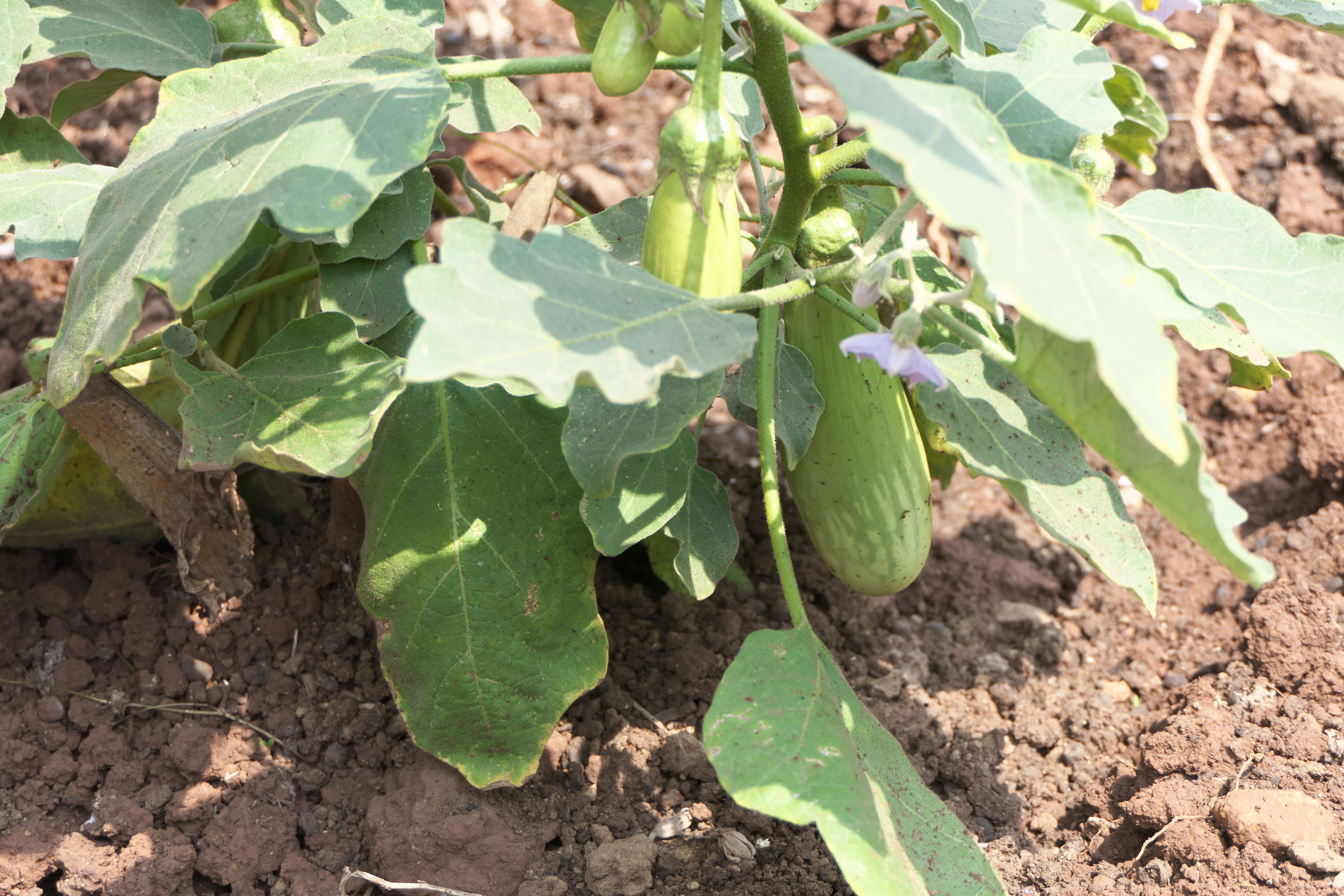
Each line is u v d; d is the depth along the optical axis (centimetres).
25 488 132
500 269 115
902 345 118
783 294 121
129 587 138
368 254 128
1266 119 160
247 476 141
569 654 128
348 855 131
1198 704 136
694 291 121
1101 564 123
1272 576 113
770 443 126
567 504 129
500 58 165
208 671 136
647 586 144
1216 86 161
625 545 125
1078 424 117
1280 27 162
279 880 130
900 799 122
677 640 140
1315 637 136
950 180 110
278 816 131
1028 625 143
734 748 119
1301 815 127
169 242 121
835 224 127
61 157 136
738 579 142
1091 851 132
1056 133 120
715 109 119
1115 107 121
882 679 139
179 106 128
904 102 112
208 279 119
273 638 137
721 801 133
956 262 158
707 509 128
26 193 131
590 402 123
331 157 121
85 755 133
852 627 142
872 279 119
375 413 123
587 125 164
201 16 136
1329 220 156
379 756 134
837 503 130
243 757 134
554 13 168
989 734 138
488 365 113
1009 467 125
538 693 128
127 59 133
